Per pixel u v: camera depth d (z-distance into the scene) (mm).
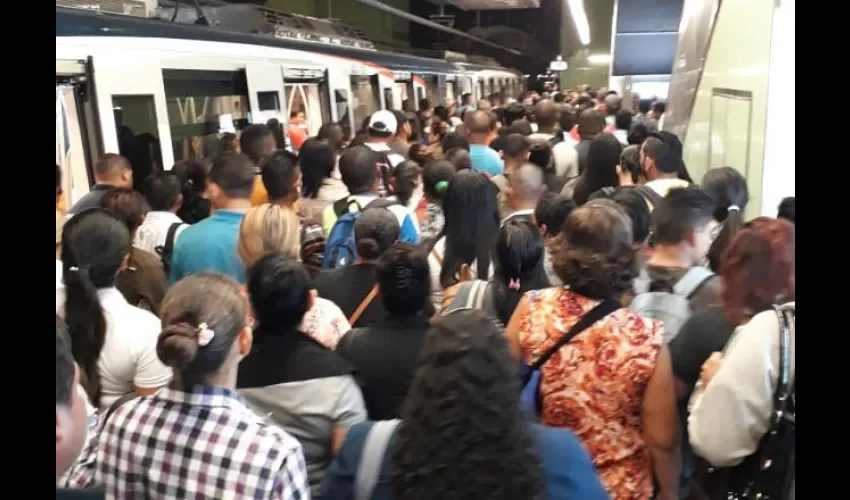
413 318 2404
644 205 3174
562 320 2160
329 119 7793
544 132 7297
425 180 4105
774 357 1852
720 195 3354
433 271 3375
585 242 2168
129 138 4406
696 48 7805
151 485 1736
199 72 5332
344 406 2184
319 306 2703
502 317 2744
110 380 2367
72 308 2324
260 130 4594
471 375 1393
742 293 2092
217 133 5551
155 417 1763
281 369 2178
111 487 1771
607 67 32438
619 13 22578
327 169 4301
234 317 1783
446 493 1345
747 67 4332
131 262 3131
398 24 28000
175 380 1774
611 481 2092
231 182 3332
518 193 3768
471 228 3148
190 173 4195
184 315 1749
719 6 6008
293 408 2156
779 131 3652
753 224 2146
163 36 4992
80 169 4051
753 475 1926
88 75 4102
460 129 7164
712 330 2355
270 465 1709
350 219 3572
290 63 6945
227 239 3285
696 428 1983
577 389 2111
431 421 1385
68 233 2410
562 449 1525
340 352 2398
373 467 1534
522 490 1362
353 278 2955
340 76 8180
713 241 3035
